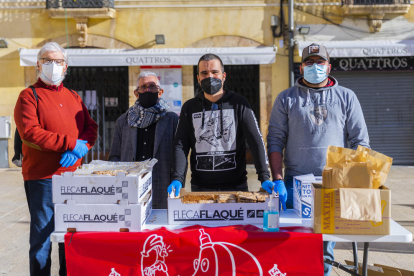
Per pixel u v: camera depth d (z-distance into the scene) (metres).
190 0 10.16
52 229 2.79
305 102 2.85
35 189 2.74
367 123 10.52
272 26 10.17
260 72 10.23
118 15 10.22
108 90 10.51
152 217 2.60
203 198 2.47
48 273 2.76
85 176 2.29
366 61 10.28
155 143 3.37
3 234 4.88
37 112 2.73
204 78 2.67
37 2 10.18
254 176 8.45
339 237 2.20
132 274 2.27
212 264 2.25
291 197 2.92
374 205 2.13
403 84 10.39
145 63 9.59
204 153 2.79
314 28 10.20
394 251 4.25
